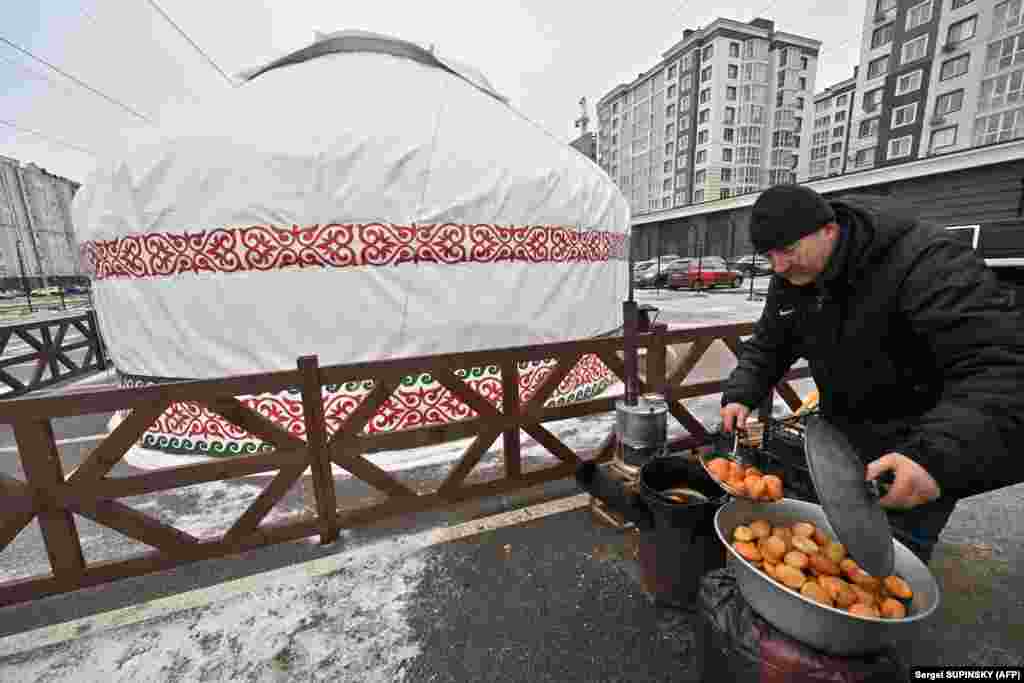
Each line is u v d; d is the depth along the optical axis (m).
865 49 32.16
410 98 3.86
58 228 63.28
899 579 1.23
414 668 1.70
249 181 3.23
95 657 1.78
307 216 3.28
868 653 1.20
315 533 2.47
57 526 2.02
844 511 1.14
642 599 2.03
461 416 3.97
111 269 3.55
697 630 1.51
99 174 3.51
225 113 3.45
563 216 4.08
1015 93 24.92
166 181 3.26
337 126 3.37
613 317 5.00
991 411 1.00
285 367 3.45
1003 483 1.06
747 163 48.47
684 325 9.90
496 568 2.26
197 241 3.29
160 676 1.69
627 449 2.46
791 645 1.22
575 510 2.80
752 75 46.16
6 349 9.98
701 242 29.47
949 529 2.41
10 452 4.31
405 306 3.54
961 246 1.19
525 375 4.16
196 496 3.21
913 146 29.75
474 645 1.80
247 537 2.33
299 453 2.36
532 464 3.56
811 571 1.29
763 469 2.09
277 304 3.36
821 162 58.56
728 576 1.54
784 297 1.60
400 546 2.46
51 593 2.05
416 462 3.64
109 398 2.03
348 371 2.40
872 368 1.39
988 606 1.90
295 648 1.80
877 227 1.26
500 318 3.87
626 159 60.28
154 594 2.13
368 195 3.34
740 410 1.81
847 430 1.57
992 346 1.05
